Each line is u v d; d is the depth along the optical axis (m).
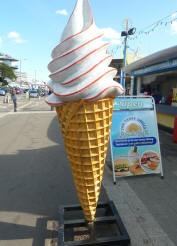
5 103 22.83
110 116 2.20
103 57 2.09
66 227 2.42
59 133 8.14
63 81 2.05
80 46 1.98
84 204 2.33
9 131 8.47
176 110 7.14
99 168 2.22
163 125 8.38
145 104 4.02
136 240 2.42
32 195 3.48
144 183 3.85
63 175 4.26
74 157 2.18
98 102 1.96
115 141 3.88
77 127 2.03
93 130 2.03
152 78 9.95
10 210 3.07
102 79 1.94
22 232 2.60
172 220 2.77
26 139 7.20
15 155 5.52
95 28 2.18
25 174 4.32
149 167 3.99
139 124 3.98
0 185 3.84
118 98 3.89
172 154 5.41
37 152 5.77
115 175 3.84
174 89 7.89
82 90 1.81
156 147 4.03
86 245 2.13
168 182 3.88
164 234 2.51
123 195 3.42
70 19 2.21
